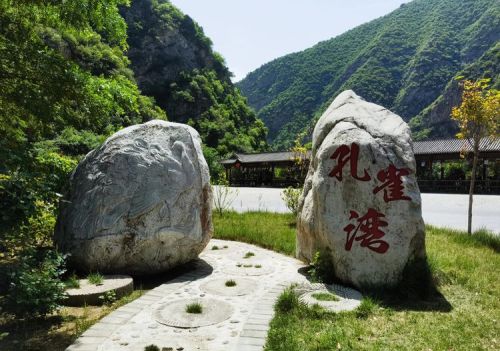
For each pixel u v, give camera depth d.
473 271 6.70
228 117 61.88
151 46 62.44
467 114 9.70
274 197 23.67
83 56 18.14
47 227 7.13
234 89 74.06
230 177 39.94
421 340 4.08
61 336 4.14
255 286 5.85
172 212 6.25
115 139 6.53
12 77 6.58
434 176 28.83
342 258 5.70
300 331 4.24
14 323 4.44
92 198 6.19
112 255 6.04
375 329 4.33
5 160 5.14
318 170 6.10
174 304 5.05
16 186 4.90
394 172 5.75
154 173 6.29
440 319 4.64
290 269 6.85
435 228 10.89
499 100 9.31
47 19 7.16
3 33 6.70
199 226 6.53
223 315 4.70
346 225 5.75
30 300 4.29
